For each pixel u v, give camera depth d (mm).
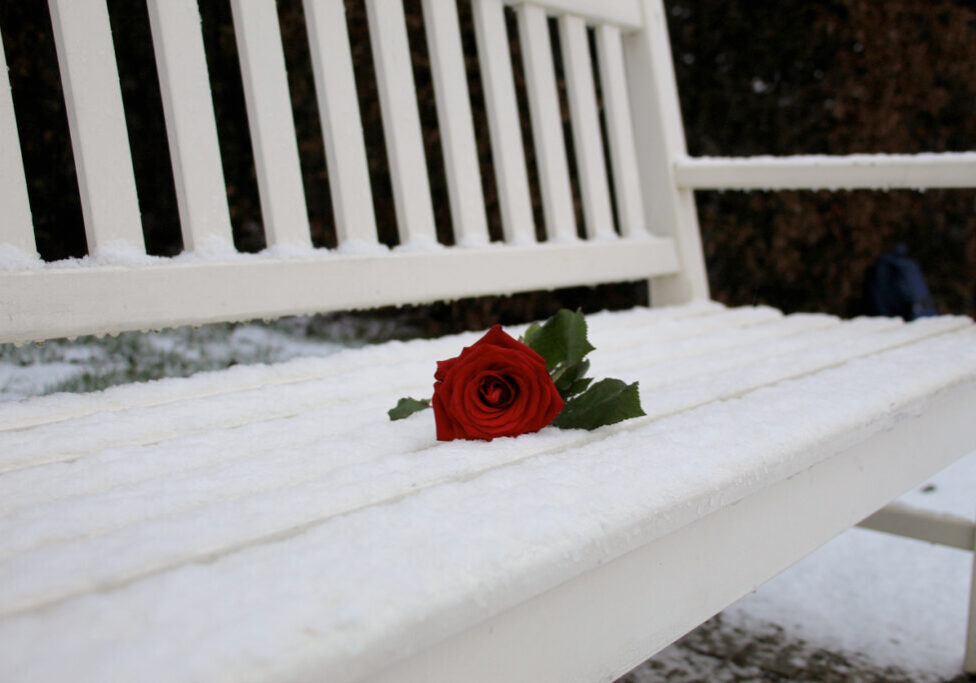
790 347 1167
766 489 819
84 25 1045
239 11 1157
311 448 800
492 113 1418
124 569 583
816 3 2723
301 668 484
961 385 1034
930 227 2861
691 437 799
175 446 812
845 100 2754
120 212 1060
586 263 1453
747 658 1394
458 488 706
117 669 449
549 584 643
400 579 562
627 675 1350
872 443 932
